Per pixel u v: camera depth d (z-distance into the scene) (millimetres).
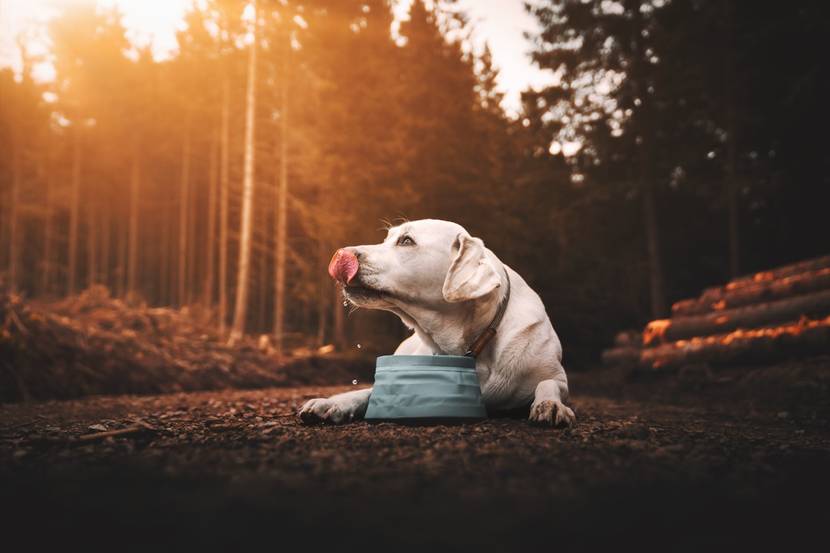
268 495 1854
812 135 16719
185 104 26438
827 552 1461
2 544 1460
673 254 21703
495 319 3697
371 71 21172
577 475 2150
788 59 16531
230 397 8055
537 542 1475
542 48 19953
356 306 3760
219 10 18000
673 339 12453
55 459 2492
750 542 1526
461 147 21234
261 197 24625
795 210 17531
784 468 2506
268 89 19484
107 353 10586
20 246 29734
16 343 8969
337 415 3418
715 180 18719
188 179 31344
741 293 11469
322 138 20344
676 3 17906
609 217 21062
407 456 2428
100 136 30531
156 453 2600
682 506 1819
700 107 18281
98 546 1442
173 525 1589
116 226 37062
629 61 18906
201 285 34156
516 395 3695
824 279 9883
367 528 1559
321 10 19828
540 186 22000
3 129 26422
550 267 22547
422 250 3615
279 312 19094
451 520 1625
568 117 20125
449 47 22594
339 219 19734
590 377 14461
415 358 3375
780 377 8422
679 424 4355
